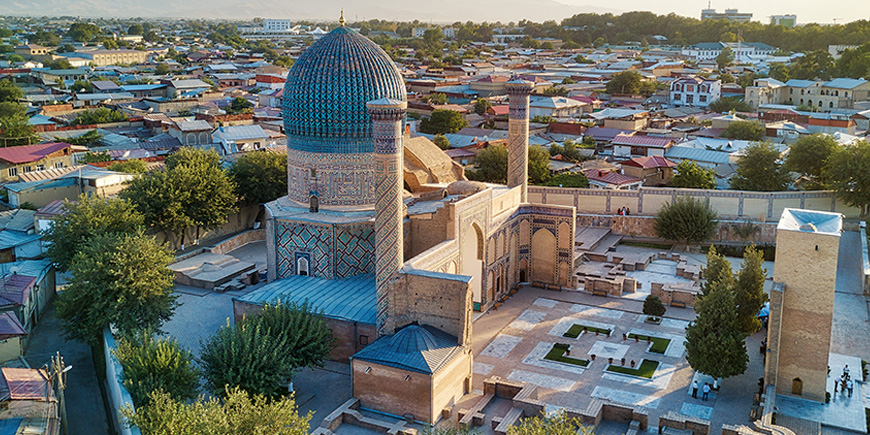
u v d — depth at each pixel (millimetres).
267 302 47750
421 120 140875
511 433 31469
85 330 45875
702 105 166125
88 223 57156
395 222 43938
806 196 77500
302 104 52688
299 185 55188
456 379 43000
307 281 53156
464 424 39594
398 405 41125
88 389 45281
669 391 44531
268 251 55281
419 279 44344
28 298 51781
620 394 44156
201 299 57719
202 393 39688
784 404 42875
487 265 57094
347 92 52250
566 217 61344
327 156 53719
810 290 42188
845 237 73750
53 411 36500
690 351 44469
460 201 51938
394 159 43188
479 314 56781
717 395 43969
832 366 47375
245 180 73125
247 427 32719
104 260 47031
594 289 61156
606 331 52906
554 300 59875
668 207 75750
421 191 59219
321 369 47062
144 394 36781
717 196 78062
